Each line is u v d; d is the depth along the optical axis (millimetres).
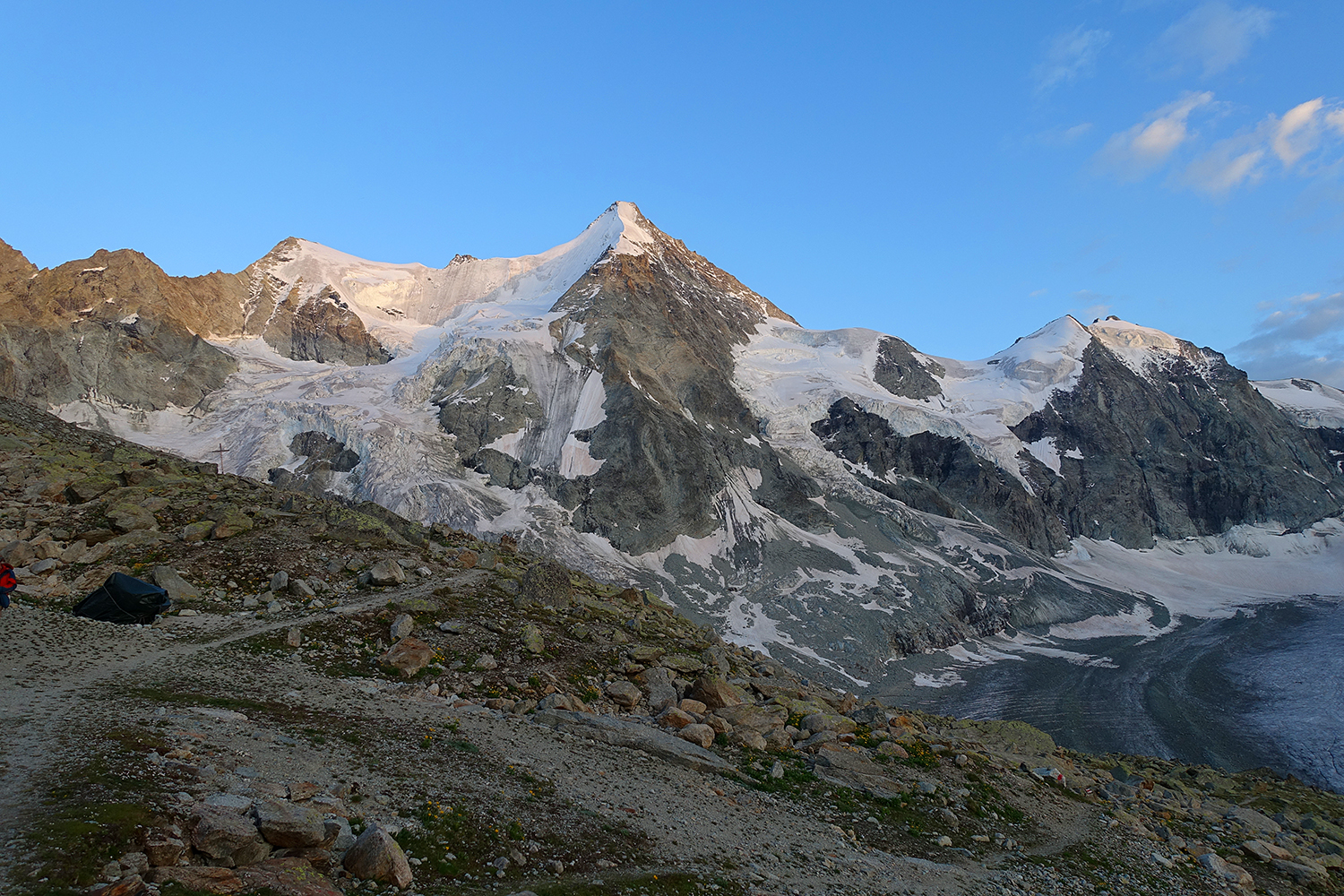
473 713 24797
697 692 31766
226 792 13930
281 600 32625
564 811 17984
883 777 27312
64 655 22719
